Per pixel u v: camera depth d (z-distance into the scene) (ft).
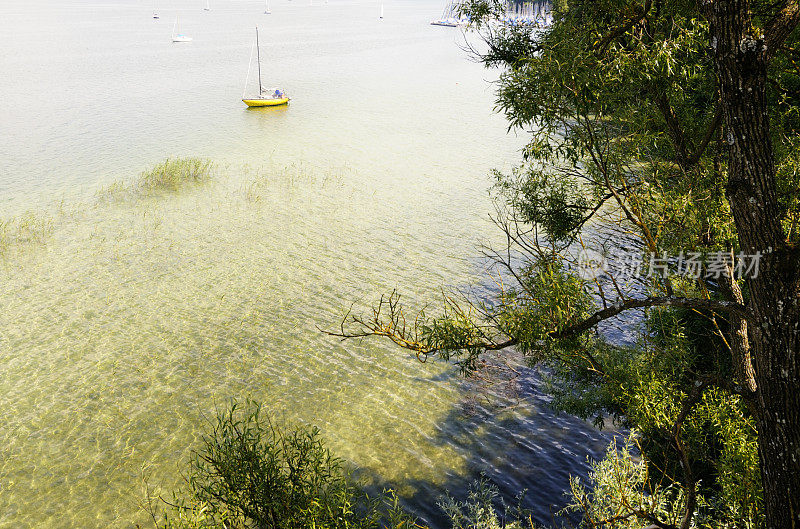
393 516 32.68
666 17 34.32
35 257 97.30
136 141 172.86
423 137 185.68
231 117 209.36
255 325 79.20
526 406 63.72
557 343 26.32
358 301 85.51
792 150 33.81
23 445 57.77
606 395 45.32
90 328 77.77
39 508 50.70
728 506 27.53
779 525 19.92
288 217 117.19
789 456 19.48
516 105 26.18
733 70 18.74
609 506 29.50
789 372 19.20
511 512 49.52
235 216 117.08
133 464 55.52
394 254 100.94
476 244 104.22
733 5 18.48
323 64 357.41
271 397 65.26
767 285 19.26
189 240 105.40
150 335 76.38
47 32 538.06
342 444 58.08
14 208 117.80
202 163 150.20
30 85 261.44
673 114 35.17
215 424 60.64
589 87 25.43
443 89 277.85
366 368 70.95
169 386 66.74
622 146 32.09
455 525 45.47
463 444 58.34
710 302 20.85
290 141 177.88
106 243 103.19
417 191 133.69
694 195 29.63
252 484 22.50
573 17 35.04
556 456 56.34
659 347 35.47
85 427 60.23
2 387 66.03
